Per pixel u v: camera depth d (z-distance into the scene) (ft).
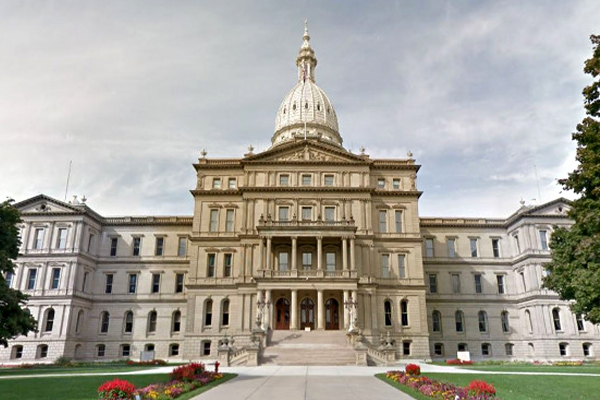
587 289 84.33
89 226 231.71
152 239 242.17
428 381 80.38
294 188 212.64
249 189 212.64
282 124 320.50
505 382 89.92
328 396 69.36
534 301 216.95
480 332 230.89
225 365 143.23
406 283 207.31
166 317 229.25
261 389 78.28
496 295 236.22
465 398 61.46
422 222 246.06
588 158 74.59
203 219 216.54
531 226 228.02
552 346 208.74
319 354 152.05
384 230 214.69
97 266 237.45
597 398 70.33
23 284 215.31
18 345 205.57
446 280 238.27
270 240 196.85
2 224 135.44
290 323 188.24
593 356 208.95
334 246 208.13
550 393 75.31
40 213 224.33
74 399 67.05
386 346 152.66
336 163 218.79
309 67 353.10
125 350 225.97
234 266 208.85
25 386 83.92
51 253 218.79
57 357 201.67
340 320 196.65
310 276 189.98
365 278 200.95
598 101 75.10
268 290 187.93
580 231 93.50
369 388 79.41
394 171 225.15
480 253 243.19
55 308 211.41
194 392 73.92
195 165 224.53
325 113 316.60
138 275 236.43
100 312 230.07
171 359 212.43
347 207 212.23
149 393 65.92
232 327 199.41
